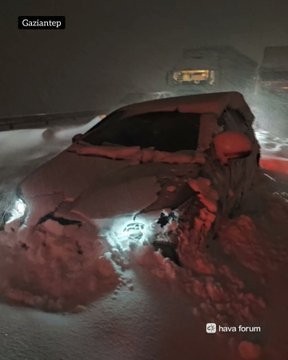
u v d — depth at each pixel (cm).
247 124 475
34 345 188
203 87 1389
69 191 282
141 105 431
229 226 321
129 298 219
